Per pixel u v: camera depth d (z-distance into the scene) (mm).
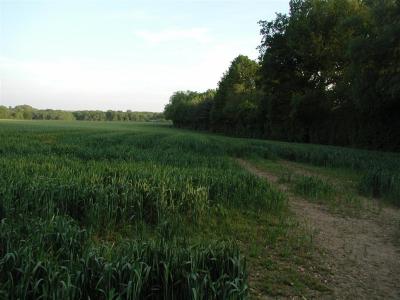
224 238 7750
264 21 43125
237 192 10188
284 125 48438
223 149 26375
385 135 31109
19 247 5223
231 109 65562
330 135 39375
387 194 12250
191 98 126062
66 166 12188
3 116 151375
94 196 8391
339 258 7047
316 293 5617
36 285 4324
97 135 38906
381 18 24531
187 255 5141
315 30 39562
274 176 17266
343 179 16609
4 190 7723
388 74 24812
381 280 6168
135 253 5141
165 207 8539
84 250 5410
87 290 4664
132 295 4465
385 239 8305
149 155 18484
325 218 9859
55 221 6395
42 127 60625
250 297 5367
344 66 39469
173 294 4852
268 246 7473
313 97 39562
